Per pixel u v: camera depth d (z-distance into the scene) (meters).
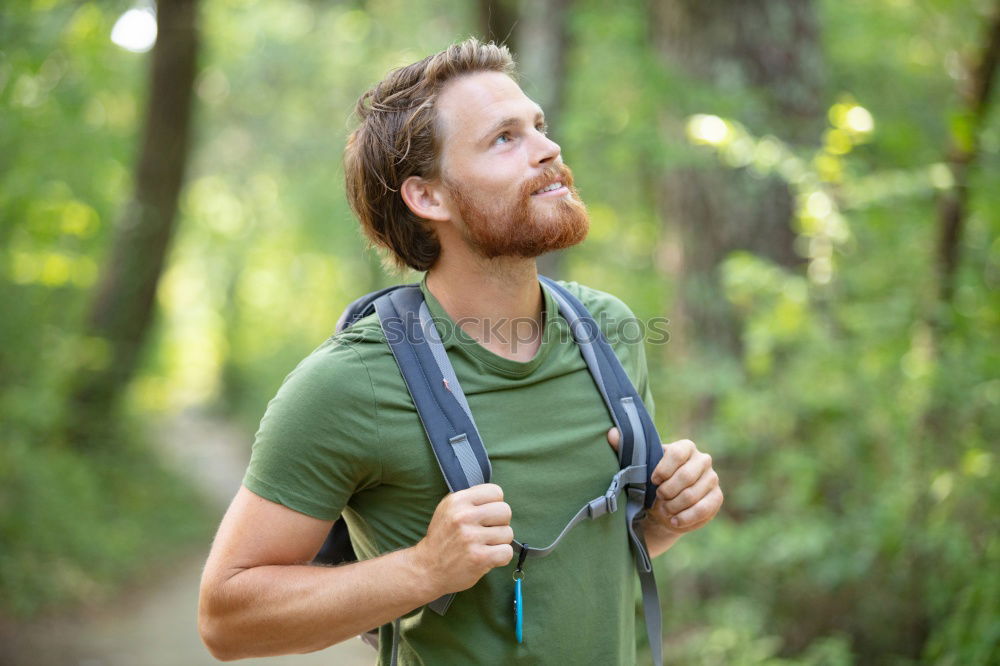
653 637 1.79
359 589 1.53
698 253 5.63
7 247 7.89
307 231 17.47
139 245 11.53
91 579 8.28
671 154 5.66
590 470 1.70
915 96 7.82
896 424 4.27
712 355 5.44
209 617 1.63
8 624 6.94
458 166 1.69
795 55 5.59
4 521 7.86
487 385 1.67
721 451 4.87
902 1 7.49
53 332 9.39
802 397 4.47
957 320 4.14
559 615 1.64
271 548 1.62
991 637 3.42
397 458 1.62
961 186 4.22
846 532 4.42
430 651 1.66
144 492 11.42
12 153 7.46
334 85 14.84
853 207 4.47
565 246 1.70
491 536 1.49
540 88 8.50
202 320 29.27
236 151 17.50
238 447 19.47
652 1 6.29
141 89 11.95
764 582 4.87
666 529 1.87
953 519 3.92
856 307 4.59
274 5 14.65
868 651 4.52
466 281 1.75
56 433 10.40
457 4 11.57
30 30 6.92
